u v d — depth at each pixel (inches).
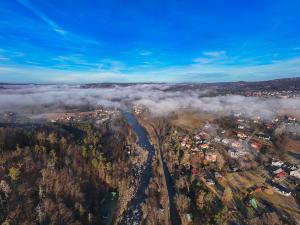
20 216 5098.4
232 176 7834.6
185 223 5762.8
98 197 6894.7
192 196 6801.2
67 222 5354.3
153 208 6348.4
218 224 5502.0
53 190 5984.3
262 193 6860.2
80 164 7667.3
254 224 5561.0
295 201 6491.1
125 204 6683.1
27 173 6240.2
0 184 5442.9
